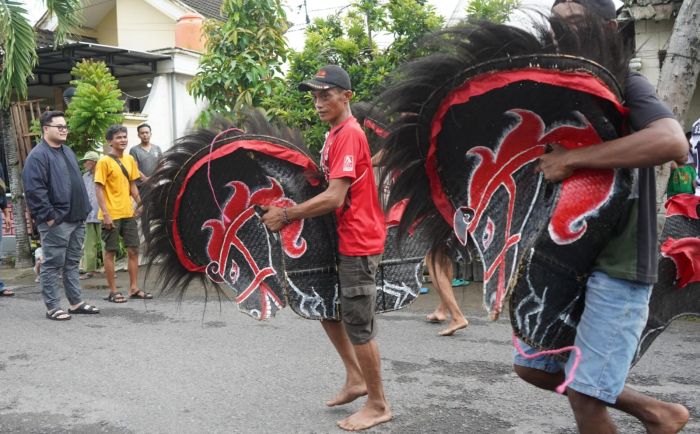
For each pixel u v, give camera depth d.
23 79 9.66
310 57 8.01
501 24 2.12
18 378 4.38
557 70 2.07
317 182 3.44
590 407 2.23
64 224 6.31
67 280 6.52
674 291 2.68
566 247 2.23
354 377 3.69
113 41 15.82
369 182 3.30
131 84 14.36
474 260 2.68
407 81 2.32
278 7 8.61
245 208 3.43
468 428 3.41
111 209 7.17
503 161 2.38
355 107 3.34
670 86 6.31
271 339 5.35
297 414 3.65
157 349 5.09
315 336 5.44
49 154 6.24
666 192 6.30
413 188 2.57
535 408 3.69
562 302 2.30
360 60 7.98
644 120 2.06
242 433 3.39
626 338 2.19
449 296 5.28
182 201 3.34
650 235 2.18
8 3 9.38
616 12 2.38
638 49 2.27
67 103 10.05
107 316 6.43
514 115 2.29
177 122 12.39
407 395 3.92
